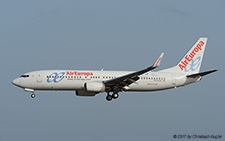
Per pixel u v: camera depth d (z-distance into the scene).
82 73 133.38
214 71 137.88
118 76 135.88
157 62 119.44
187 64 147.75
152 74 140.75
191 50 149.00
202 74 141.38
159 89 142.12
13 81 130.25
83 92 138.75
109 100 144.00
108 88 134.88
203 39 150.25
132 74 126.44
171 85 142.62
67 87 132.50
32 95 132.50
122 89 137.62
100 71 136.12
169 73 144.12
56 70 133.12
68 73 132.25
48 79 130.38
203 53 149.88
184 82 144.00
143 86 139.38
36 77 130.12
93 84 129.75
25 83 129.88
